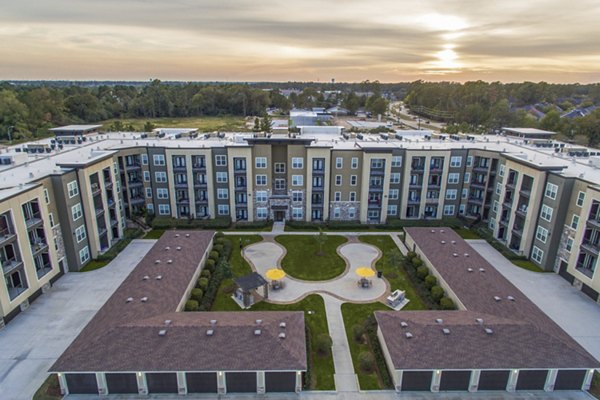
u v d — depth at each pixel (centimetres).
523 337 2828
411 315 3148
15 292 3553
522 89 19362
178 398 2672
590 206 3881
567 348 2753
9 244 3512
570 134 10519
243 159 5581
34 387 2752
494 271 3934
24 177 4003
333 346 3195
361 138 6825
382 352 3061
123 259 4688
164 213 5944
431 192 5925
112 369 2570
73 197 4278
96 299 3825
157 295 3372
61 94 15925
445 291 3797
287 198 5781
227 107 19275
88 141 6284
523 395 2722
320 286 4128
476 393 2738
